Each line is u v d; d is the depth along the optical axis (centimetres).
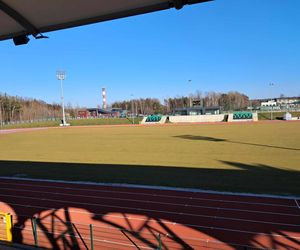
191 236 835
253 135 3353
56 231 908
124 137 3666
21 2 434
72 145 3047
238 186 1302
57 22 501
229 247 763
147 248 777
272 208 1020
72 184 1443
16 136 4462
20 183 1502
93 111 12075
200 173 1582
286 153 2083
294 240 790
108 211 1064
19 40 554
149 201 1148
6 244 794
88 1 427
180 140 3106
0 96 10106
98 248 788
